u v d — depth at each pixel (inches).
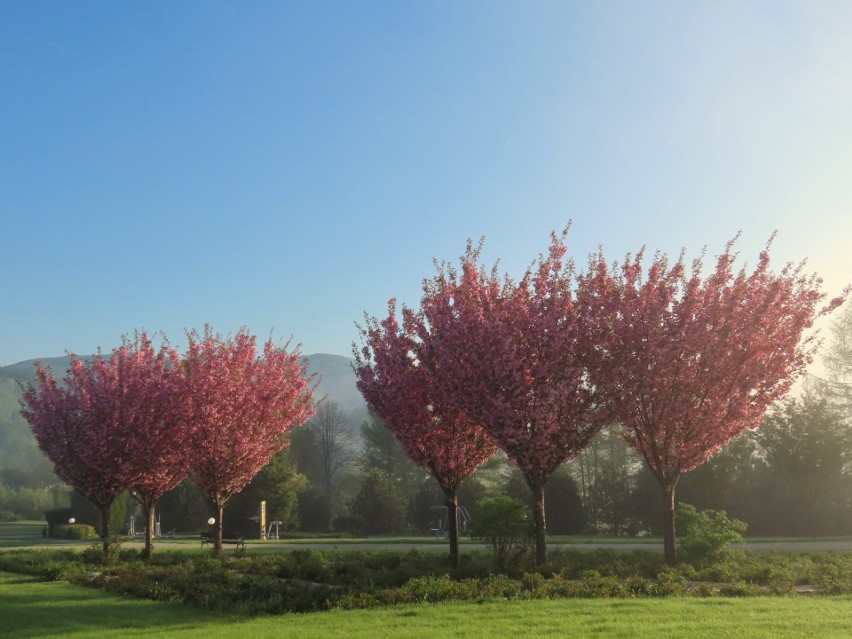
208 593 575.5
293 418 1013.8
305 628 428.8
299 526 2010.3
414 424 786.8
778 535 1632.6
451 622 433.4
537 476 725.9
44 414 925.2
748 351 721.6
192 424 936.9
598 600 508.1
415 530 2048.5
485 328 706.8
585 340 731.4
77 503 1945.1
